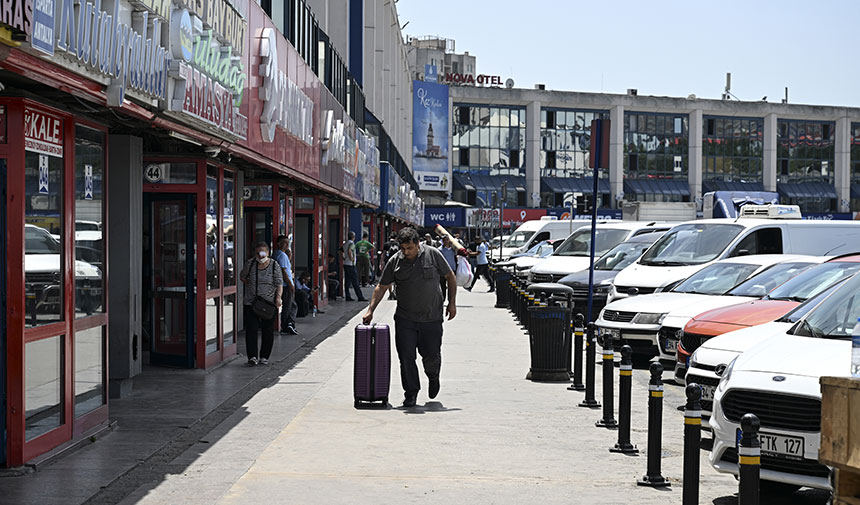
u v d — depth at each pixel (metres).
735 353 9.51
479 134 92.94
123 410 10.58
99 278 9.05
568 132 94.69
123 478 7.60
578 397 11.90
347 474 7.79
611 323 15.59
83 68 7.10
